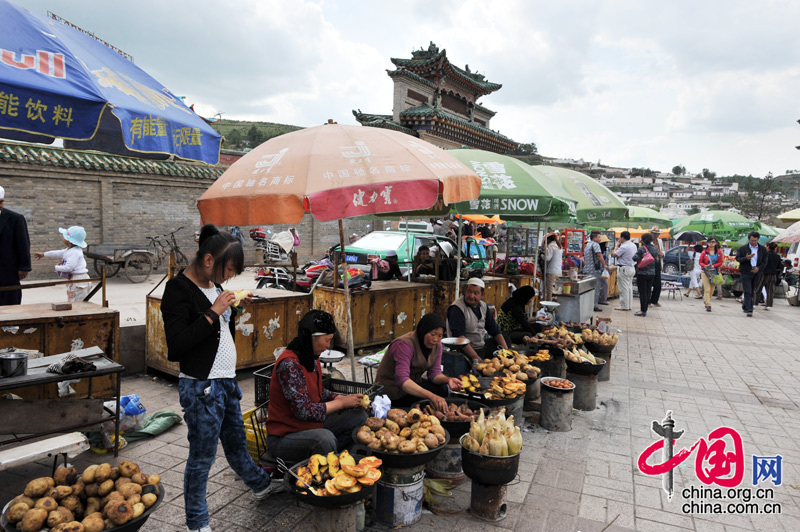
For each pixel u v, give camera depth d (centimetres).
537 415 534
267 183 339
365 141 377
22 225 545
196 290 290
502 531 332
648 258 1225
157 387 602
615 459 444
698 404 597
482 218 1398
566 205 607
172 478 389
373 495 340
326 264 993
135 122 284
